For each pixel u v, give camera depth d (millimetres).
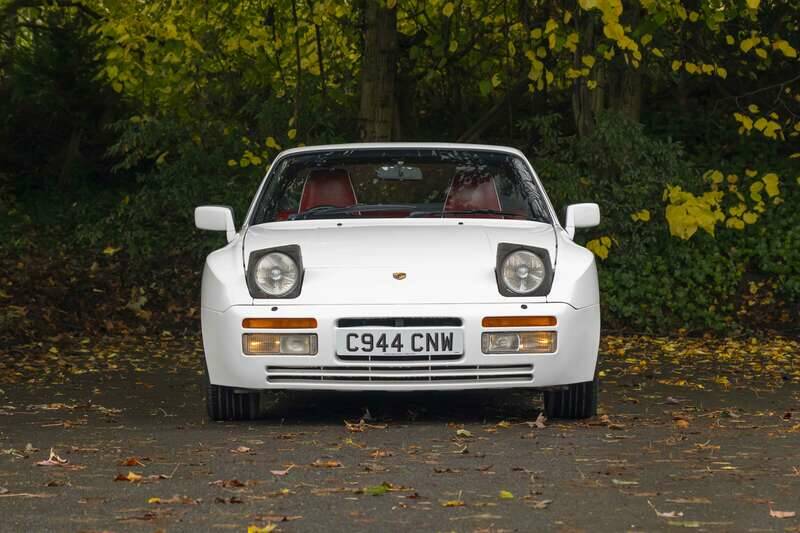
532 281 7449
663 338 14625
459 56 18156
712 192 14320
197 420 8031
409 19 17594
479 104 20938
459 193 8734
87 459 6230
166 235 17266
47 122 22359
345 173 8906
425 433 7172
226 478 5641
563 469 5875
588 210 8875
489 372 7359
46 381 10602
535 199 8781
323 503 5039
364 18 17406
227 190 16406
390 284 7398
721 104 19984
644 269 15500
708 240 16172
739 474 5742
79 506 5004
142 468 5934
